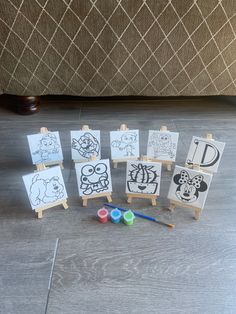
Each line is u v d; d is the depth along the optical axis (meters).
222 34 1.10
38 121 1.28
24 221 0.83
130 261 0.73
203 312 0.63
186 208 0.87
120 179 0.99
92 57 1.14
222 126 1.27
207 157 0.94
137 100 1.46
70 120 1.29
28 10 1.01
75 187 0.95
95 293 0.66
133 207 0.88
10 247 0.76
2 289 0.67
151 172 0.84
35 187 0.81
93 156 0.86
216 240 0.78
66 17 1.04
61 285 0.68
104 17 1.04
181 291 0.67
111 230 0.81
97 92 1.24
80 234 0.80
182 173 0.81
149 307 0.64
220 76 1.21
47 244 0.77
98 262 0.73
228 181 0.98
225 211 0.87
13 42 1.08
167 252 0.75
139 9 1.03
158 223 0.83
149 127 1.26
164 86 1.24
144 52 1.13
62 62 1.14
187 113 1.36
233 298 0.66
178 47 1.13
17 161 1.06
